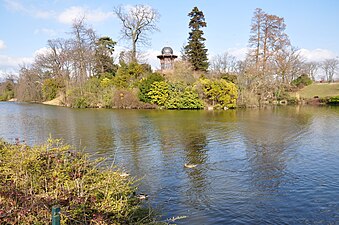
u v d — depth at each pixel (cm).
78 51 4588
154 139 1505
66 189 449
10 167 496
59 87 5062
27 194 421
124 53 4862
